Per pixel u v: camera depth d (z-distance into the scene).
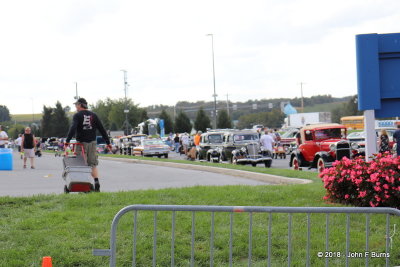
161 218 8.88
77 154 12.52
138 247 7.50
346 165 10.38
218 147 33.44
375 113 11.41
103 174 22.88
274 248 7.66
